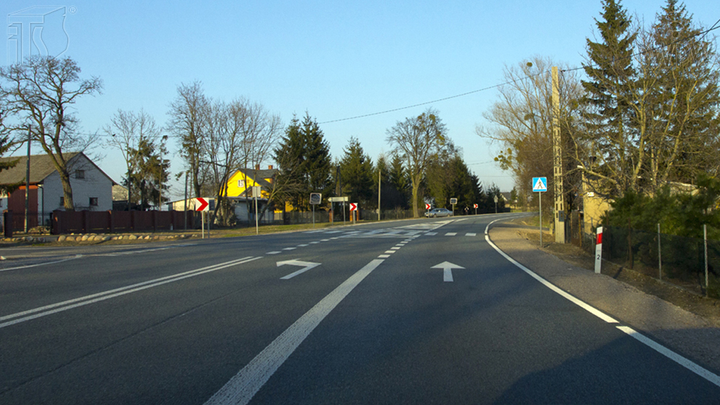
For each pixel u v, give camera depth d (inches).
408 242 809.5
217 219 1878.7
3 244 926.4
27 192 1264.8
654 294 369.7
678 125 600.4
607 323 258.8
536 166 1099.9
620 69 634.8
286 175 1998.0
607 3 912.3
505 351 207.3
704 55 566.3
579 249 703.7
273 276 422.3
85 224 1264.8
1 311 281.1
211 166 1713.8
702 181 404.2
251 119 1659.7
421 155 2495.1
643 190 652.7
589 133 693.3
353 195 2655.0
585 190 801.6
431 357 198.2
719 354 206.5
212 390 160.9
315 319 261.9
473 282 394.9
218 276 423.2
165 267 493.0
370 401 152.8
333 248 698.8
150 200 2741.1
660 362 193.6
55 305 298.4
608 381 172.1
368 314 275.4
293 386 165.0
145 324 250.1
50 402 150.9
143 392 159.0
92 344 213.6
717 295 331.3
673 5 609.3
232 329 240.1
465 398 156.1
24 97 1392.7
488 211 3912.4
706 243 340.8
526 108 1219.9
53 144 1462.8
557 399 155.7
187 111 1600.6
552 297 332.2
